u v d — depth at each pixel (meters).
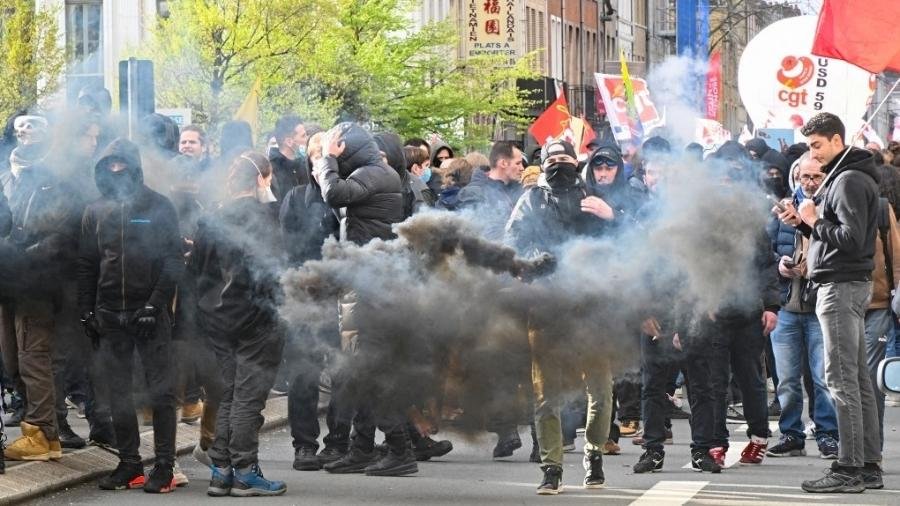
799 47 24.83
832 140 11.48
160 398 11.48
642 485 11.88
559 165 11.28
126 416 11.55
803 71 24.78
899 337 15.79
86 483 11.91
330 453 12.73
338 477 12.25
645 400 12.54
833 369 11.48
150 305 11.28
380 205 11.97
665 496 11.33
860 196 11.30
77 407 14.87
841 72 24.69
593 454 11.67
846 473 11.50
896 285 13.01
